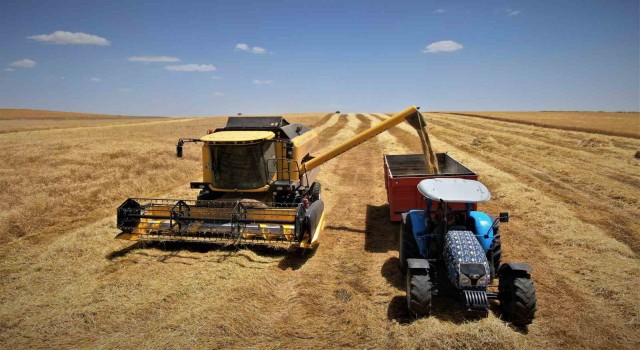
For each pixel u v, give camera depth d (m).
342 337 5.41
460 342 5.03
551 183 14.67
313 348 5.16
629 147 23.41
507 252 8.33
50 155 20.47
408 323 5.67
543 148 23.03
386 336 5.39
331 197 13.38
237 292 6.46
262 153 9.31
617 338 5.37
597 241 8.73
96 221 10.52
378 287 6.87
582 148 23.11
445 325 5.45
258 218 8.35
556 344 5.22
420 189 6.44
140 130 41.44
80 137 31.78
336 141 29.89
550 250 8.44
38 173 15.78
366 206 12.27
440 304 6.21
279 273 7.31
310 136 12.98
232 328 5.47
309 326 5.67
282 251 8.35
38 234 9.50
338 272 7.49
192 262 7.67
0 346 5.11
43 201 11.55
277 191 9.63
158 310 5.93
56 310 5.96
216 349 5.07
